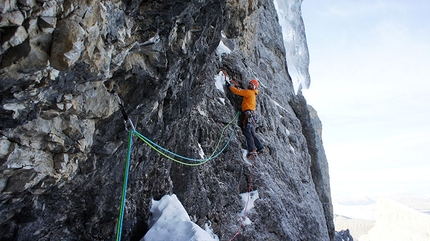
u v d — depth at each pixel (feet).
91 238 12.70
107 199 12.69
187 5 10.41
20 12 6.31
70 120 8.85
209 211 18.89
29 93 7.29
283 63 41.34
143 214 15.60
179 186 17.92
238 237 19.16
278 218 21.45
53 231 11.44
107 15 8.04
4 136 7.69
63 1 6.92
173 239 14.03
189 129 18.98
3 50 6.41
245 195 21.06
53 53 7.00
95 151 10.63
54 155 9.18
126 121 10.66
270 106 28.55
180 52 11.75
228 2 25.20
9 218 9.78
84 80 8.34
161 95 12.03
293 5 48.67
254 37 33.32
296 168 28.19
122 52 9.23
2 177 8.21
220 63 24.77
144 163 14.51
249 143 22.22
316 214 26.99
